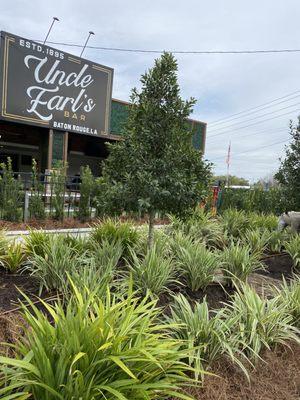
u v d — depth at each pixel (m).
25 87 12.59
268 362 3.17
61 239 4.77
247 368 3.03
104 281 3.60
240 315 3.24
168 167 4.58
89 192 9.47
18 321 2.91
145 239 5.53
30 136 16.44
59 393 1.90
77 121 14.24
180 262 4.67
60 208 9.25
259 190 14.56
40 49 12.82
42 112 13.15
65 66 13.58
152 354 2.14
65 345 1.98
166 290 4.11
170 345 2.37
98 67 14.65
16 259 4.47
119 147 4.70
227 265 4.92
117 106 15.97
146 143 4.61
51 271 3.92
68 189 9.80
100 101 14.89
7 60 12.08
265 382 2.93
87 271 3.91
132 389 2.04
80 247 4.98
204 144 19.44
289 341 3.56
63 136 13.94
